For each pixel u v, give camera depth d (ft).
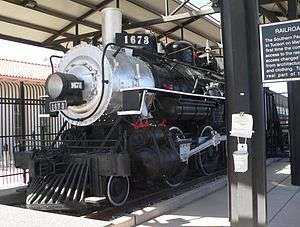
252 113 12.22
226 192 27.22
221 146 36.29
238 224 12.20
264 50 13.32
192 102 29.17
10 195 25.04
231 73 12.35
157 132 24.48
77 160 20.98
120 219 18.31
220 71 39.78
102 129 24.07
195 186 28.60
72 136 24.56
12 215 13.73
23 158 22.95
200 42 50.21
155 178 23.73
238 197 12.21
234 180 12.44
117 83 22.74
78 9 34.40
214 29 44.78
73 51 23.70
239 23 12.17
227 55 12.46
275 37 13.17
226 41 12.48
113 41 25.77
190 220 19.54
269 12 36.52
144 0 35.06
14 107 34.78
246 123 11.91
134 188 26.32
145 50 26.96
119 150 21.57
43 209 19.88
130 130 22.90
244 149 12.03
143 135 23.06
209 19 41.32
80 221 13.14
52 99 22.29
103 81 21.97
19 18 33.78
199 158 31.55
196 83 29.40
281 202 22.91
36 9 31.96
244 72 12.15
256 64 12.28
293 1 27.12
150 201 23.71
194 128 31.99
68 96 22.08
